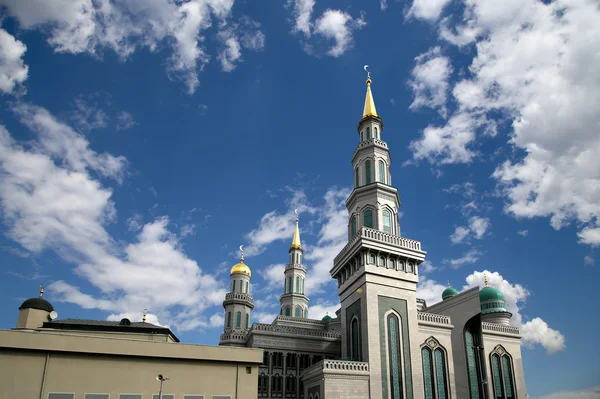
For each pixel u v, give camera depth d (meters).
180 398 38.16
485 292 73.06
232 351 40.88
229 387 39.97
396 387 44.59
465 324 55.56
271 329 56.25
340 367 42.94
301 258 92.25
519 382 57.25
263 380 53.09
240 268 84.00
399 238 51.75
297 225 95.50
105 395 36.12
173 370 38.78
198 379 39.25
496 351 57.81
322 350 57.09
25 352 35.19
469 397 52.22
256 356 41.34
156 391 37.66
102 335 46.84
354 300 50.19
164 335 48.25
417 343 48.00
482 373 54.28
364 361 45.25
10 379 34.22
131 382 37.16
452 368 51.31
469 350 55.28
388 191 55.59
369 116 60.97
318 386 42.94
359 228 54.44
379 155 57.91
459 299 57.03
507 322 69.69
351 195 56.78
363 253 49.31
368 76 65.50
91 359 36.78
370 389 43.06
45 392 34.69
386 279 49.22
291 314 85.19
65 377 35.59
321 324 73.38
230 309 78.69
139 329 48.19
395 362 45.75
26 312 52.28
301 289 88.75
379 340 45.72
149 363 38.25
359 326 47.94
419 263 52.56
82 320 53.19
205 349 40.06
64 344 36.12
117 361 37.41
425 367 49.66
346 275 53.81
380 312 47.19
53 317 53.16
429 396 48.50
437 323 52.44
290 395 53.56
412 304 49.72
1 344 34.38
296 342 56.34
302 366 55.53
